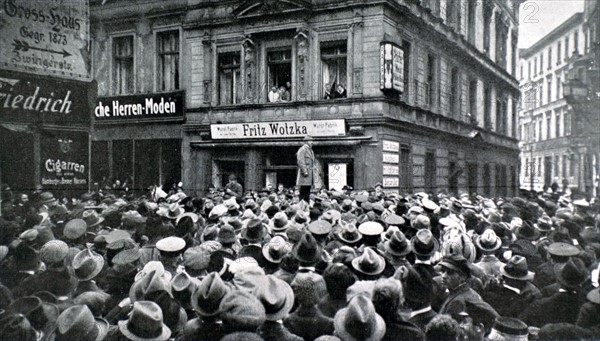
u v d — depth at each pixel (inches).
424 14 907.4
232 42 874.1
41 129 553.0
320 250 216.7
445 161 971.9
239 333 157.0
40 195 498.6
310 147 679.1
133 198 758.5
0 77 525.0
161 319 167.2
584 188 738.8
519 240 282.5
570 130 852.6
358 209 397.1
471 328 175.5
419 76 880.9
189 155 899.4
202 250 220.7
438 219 337.7
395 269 230.7
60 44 573.6
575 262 206.4
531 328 203.0
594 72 811.4
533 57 1101.7
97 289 215.9
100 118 951.6
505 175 1196.5
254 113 843.4
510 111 1275.8
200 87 901.8
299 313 179.0
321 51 810.2
